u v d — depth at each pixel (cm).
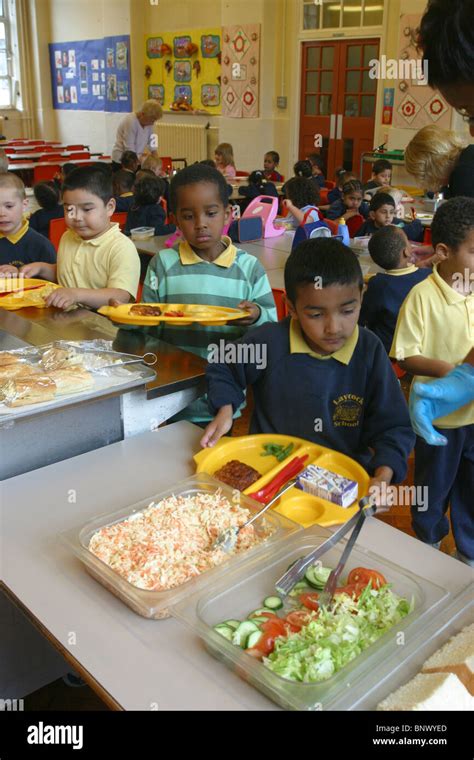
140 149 727
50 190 434
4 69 1137
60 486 121
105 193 204
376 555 98
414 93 650
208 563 98
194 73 880
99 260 206
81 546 98
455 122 623
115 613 90
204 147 889
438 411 136
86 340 155
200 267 180
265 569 96
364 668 78
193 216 171
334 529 107
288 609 89
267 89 798
